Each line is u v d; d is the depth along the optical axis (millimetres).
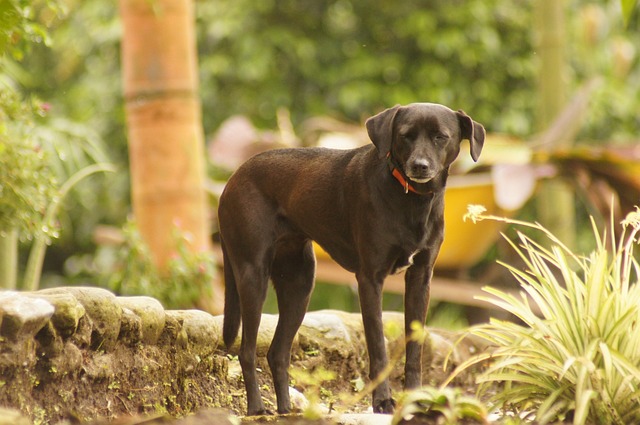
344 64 20016
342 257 7062
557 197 15703
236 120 14906
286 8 20141
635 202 13359
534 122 20609
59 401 5715
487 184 13430
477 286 14438
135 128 11047
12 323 5254
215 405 7316
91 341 6066
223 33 19406
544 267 6629
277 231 7074
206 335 7332
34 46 21375
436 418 5770
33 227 8031
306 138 14805
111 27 19672
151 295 10219
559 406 6086
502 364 6129
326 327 8852
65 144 10523
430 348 9453
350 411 7938
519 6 20922
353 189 6773
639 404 6008
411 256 6691
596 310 6242
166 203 10953
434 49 20125
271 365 7152
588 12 19969
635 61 22156
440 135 6551
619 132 20578
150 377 6539
